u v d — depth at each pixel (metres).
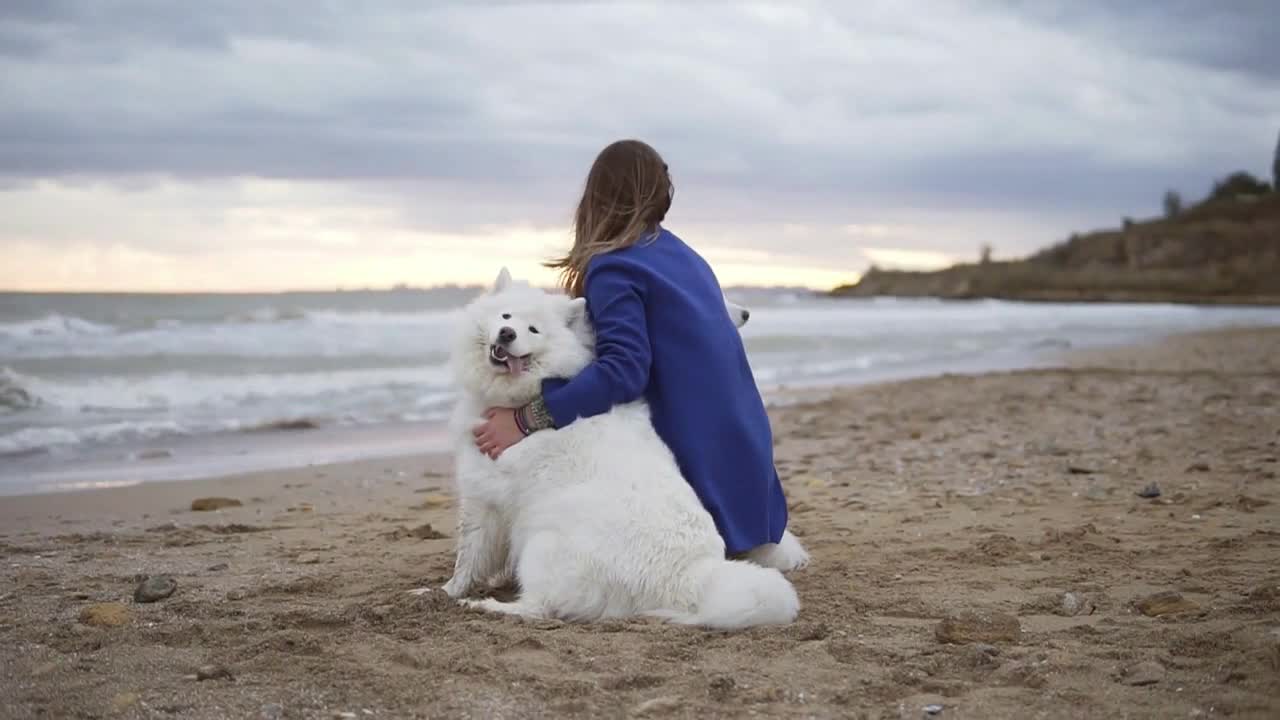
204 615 4.29
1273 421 10.57
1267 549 5.27
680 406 4.44
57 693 3.34
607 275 4.47
